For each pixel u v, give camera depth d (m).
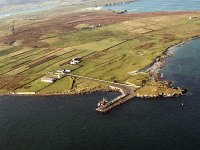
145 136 168.75
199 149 153.88
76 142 170.88
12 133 186.00
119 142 166.62
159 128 174.12
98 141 169.62
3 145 175.25
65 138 175.62
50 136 179.12
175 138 164.00
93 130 180.38
